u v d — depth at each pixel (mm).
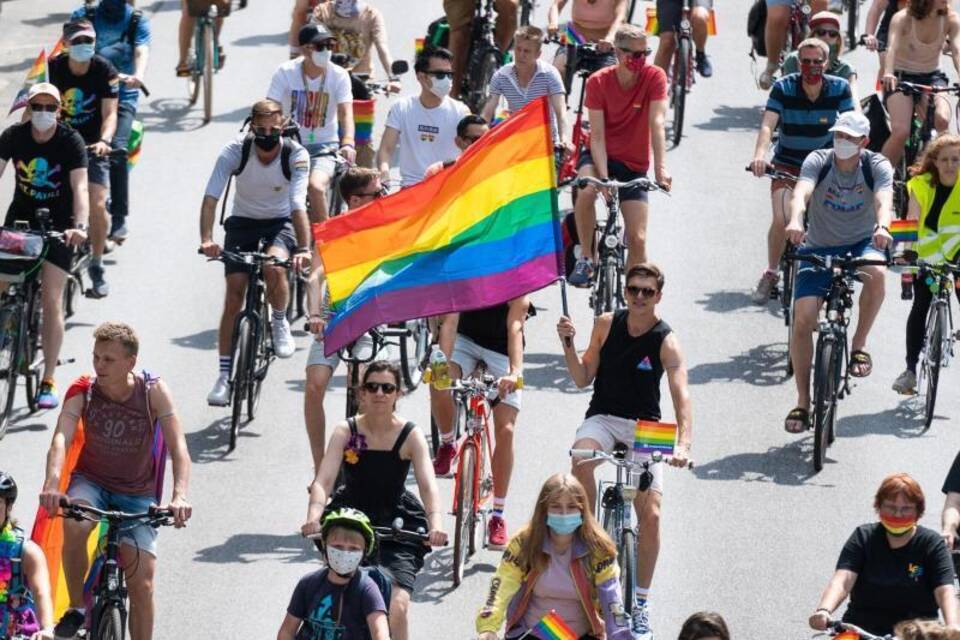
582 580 35719
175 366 58062
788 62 64125
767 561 47562
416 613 44500
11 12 92938
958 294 55406
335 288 45875
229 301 53938
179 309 62062
